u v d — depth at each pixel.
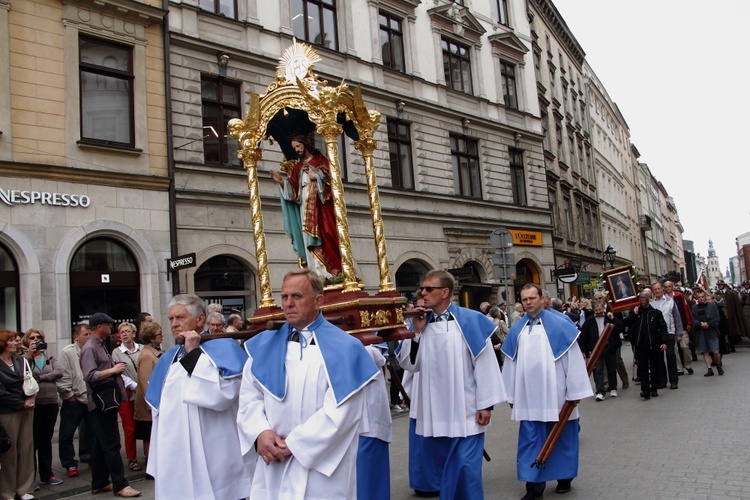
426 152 20.53
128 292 13.38
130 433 8.12
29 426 6.77
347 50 18.38
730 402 9.98
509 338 6.18
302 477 3.31
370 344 5.12
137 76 13.80
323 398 3.46
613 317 11.49
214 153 15.21
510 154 25.03
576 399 5.73
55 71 12.62
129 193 13.38
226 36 15.58
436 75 21.52
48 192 12.23
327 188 6.03
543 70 31.42
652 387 11.38
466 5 23.70
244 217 15.27
